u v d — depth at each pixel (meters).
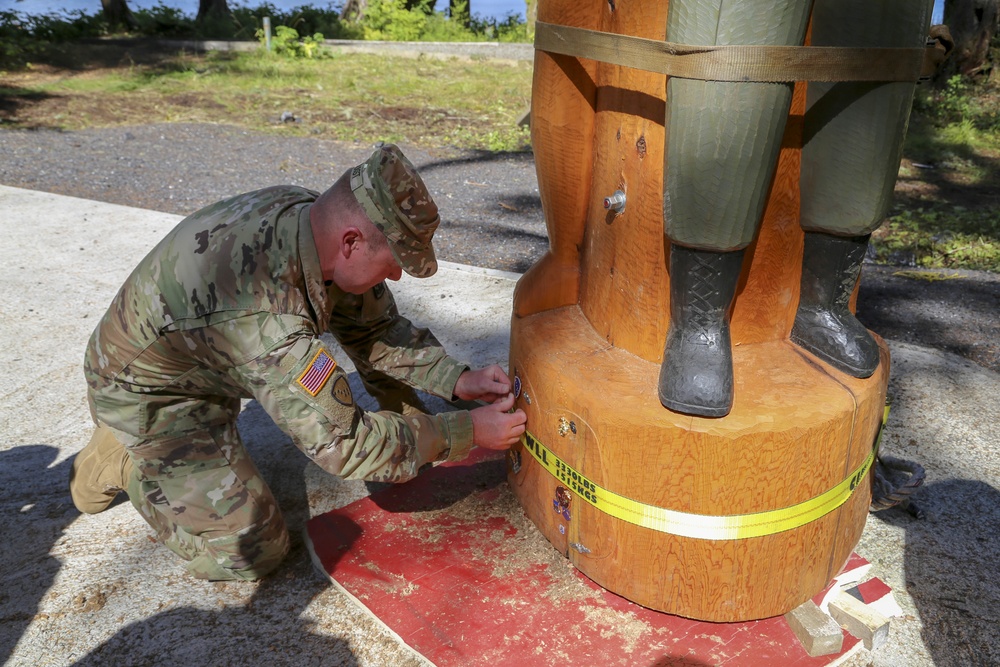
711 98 1.24
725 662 1.56
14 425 2.48
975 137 8.65
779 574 1.56
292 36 13.28
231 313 1.51
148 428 1.68
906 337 3.45
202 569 1.82
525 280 1.84
